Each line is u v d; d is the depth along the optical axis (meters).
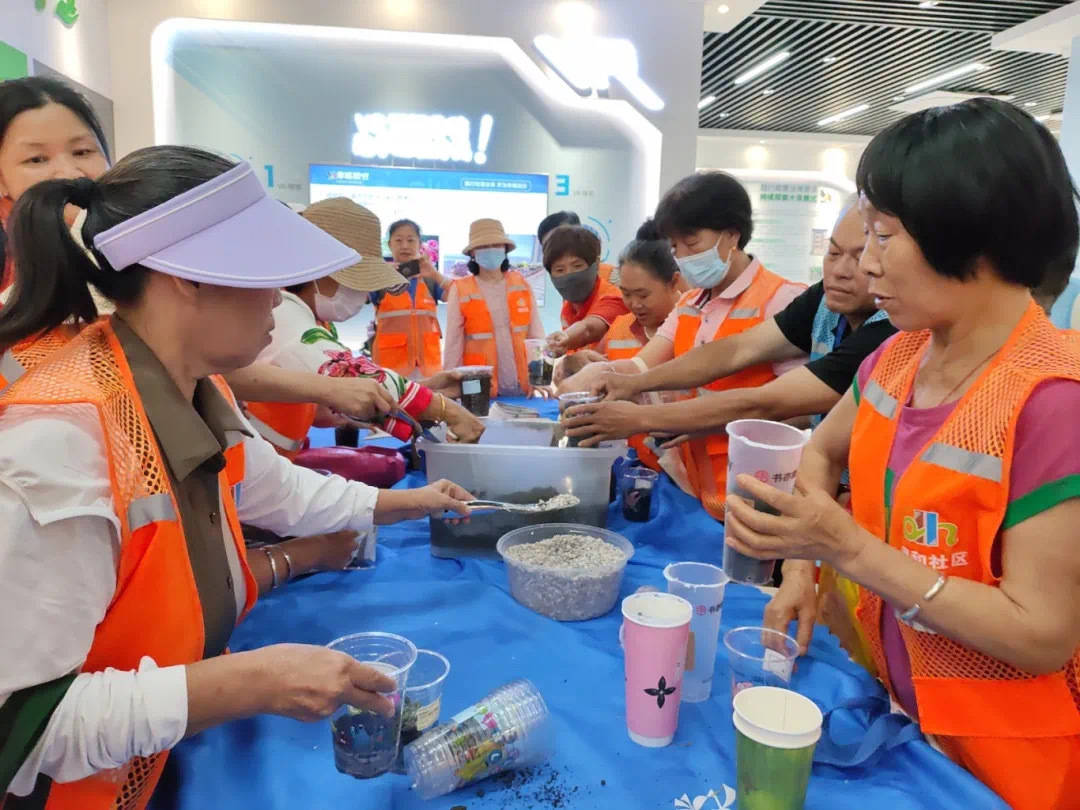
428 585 1.51
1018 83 10.03
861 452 1.12
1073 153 6.96
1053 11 6.73
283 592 1.49
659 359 2.65
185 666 0.82
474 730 0.92
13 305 0.86
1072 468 0.83
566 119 6.09
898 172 0.87
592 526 1.67
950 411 0.97
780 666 1.04
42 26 4.42
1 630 0.72
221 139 5.72
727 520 0.99
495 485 1.72
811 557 0.94
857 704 1.09
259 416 1.94
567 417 1.79
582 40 5.91
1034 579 0.85
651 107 6.09
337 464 2.12
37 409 0.79
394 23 5.66
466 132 6.01
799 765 0.82
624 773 0.95
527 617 1.37
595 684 1.16
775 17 7.34
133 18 5.32
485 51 5.91
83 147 1.71
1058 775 0.92
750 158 13.38
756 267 2.32
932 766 0.96
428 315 4.95
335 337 2.39
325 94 5.80
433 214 6.12
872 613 1.13
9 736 0.74
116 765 0.81
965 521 0.93
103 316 0.95
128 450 0.83
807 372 1.77
